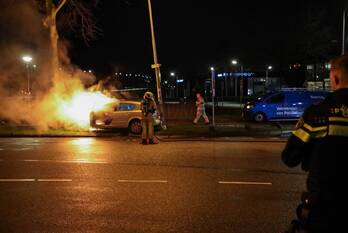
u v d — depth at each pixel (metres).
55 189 8.52
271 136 19.20
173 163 11.61
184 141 17.42
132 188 8.57
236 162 11.81
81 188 8.59
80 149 14.72
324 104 2.85
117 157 12.74
